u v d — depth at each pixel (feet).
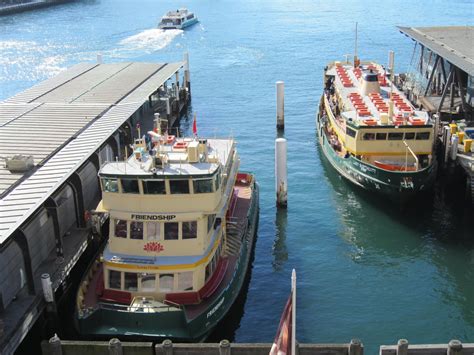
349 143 216.74
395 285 164.86
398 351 112.88
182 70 451.94
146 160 143.95
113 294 136.98
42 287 137.18
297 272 172.04
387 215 205.77
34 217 146.41
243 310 154.40
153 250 137.90
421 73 322.55
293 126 311.88
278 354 81.46
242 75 432.66
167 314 127.65
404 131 207.31
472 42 274.16
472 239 188.55
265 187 233.55
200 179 133.59
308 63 464.65
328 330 145.69
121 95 256.32
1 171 159.63
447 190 221.25
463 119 251.80
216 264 147.84
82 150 175.73
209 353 116.06
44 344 116.98
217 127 313.73
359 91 254.88
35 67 472.85
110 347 114.93
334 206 213.87
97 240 167.84
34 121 212.43
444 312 152.56
